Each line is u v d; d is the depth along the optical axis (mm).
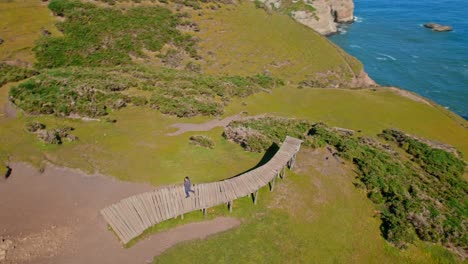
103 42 66125
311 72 74062
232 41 78062
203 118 42438
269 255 24312
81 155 31766
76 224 24438
